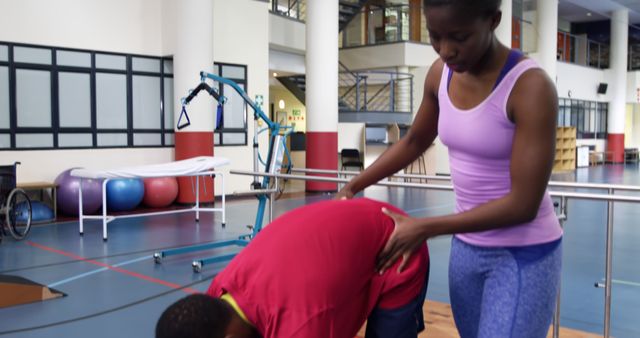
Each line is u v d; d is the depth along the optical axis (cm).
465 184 132
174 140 868
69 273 453
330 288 116
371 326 141
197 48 822
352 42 1417
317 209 129
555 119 115
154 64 848
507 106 117
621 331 321
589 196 221
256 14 954
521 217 118
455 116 126
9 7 710
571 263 494
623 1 1812
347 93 1412
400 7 1340
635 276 449
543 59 1627
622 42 1956
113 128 810
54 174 754
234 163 927
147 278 438
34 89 734
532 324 126
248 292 115
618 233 645
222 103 452
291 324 113
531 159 114
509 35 1302
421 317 151
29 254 520
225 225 671
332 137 1006
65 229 645
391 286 132
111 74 805
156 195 789
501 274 129
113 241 579
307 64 1005
